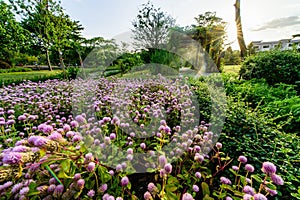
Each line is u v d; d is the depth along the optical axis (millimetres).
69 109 2486
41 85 4383
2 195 751
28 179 822
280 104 2008
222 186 909
